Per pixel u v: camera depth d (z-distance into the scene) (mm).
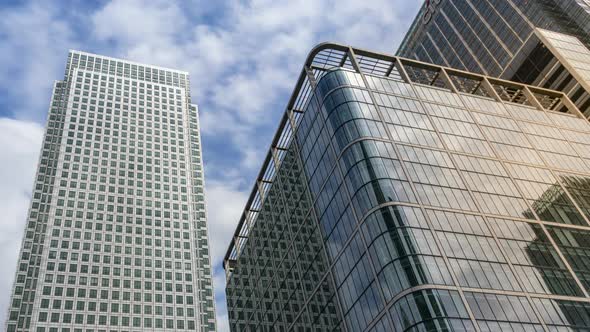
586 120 104125
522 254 66562
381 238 63438
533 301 60656
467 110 91438
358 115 77938
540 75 125250
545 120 98688
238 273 112062
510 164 82438
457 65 176250
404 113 82875
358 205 69125
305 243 83125
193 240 196500
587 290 64500
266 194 103188
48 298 161000
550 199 78062
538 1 147875
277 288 91625
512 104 99500
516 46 151250
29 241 178500
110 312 164500
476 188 74625
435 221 66125
